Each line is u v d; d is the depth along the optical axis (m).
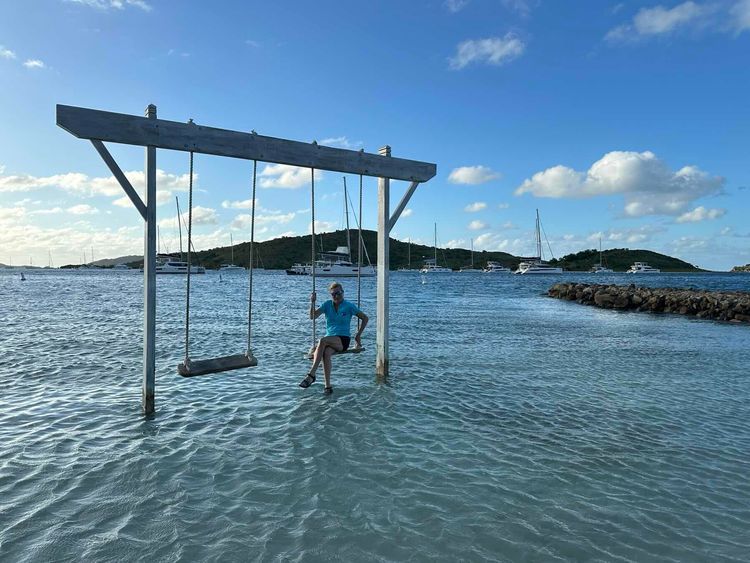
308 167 8.62
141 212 7.29
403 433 6.60
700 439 6.59
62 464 5.41
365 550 3.86
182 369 7.12
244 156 7.90
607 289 39.88
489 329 18.64
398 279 100.81
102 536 3.99
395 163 9.58
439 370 10.67
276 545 3.90
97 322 19.22
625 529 4.27
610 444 6.34
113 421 6.94
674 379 10.20
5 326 17.59
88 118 6.70
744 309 25.05
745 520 4.47
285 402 8.01
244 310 25.91
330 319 8.78
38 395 8.25
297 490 4.87
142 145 7.18
